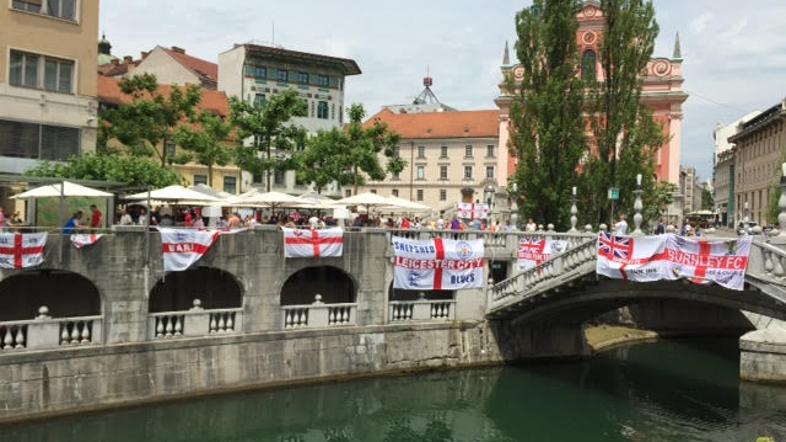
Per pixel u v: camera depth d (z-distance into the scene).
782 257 19.86
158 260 23.88
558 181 40.62
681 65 62.25
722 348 38.41
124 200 31.67
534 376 30.89
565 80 41.09
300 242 26.77
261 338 25.81
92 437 21.78
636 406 26.97
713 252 21.48
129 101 47.81
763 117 77.12
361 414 25.47
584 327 39.06
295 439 22.94
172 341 23.94
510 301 30.30
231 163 46.12
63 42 32.41
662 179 62.16
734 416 25.59
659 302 41.81
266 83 58.59
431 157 91.75
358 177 43.62
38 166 29.58
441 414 25.78
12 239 21.09
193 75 61.47
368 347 28.31
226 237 25.27
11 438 20.77
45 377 21.48
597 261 25.08
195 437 22.41
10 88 30.78
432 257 29.92
